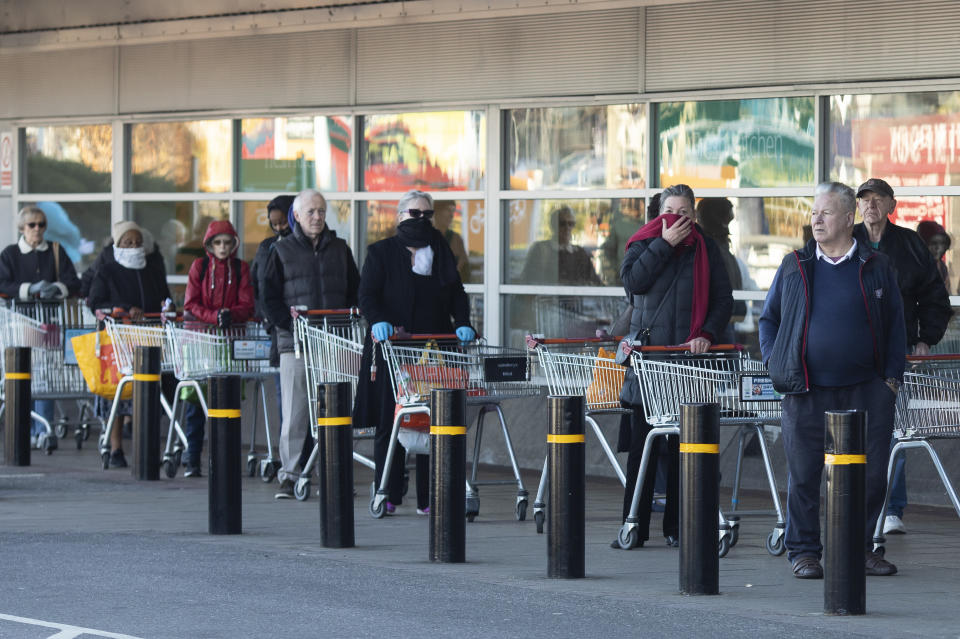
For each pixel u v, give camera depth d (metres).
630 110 35.22
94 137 44.22
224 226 34.03
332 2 39.53
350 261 31.00
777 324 22.42
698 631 17.95
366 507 29.72
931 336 26.72
